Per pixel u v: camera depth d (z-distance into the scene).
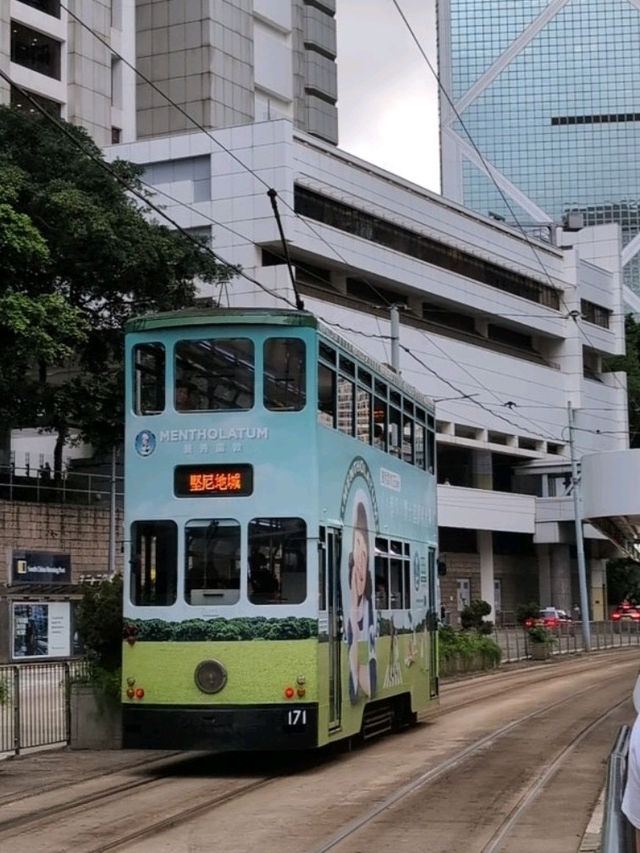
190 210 56.44
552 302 79.81
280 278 54.44
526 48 145.25
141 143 57.72
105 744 18.59
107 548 42.06
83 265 38.62
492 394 71.94
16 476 41.69
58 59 59.84
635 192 144.25
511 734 20.06
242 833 11.16
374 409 18.23
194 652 14.87
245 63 74.56
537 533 76.62
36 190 37.44
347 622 16.14
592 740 19.14
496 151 145.12
